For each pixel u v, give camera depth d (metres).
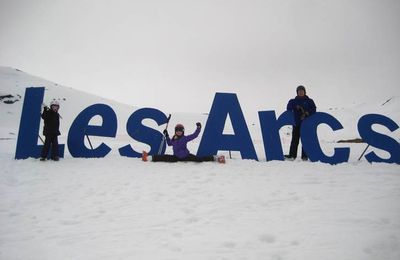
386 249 2.98
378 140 8.30
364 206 4.35
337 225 3.65
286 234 3.45
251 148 9.02
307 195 5.05
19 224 4.02
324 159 8.48
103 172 7.29
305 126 8.68
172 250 3.11
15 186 6.12
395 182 5.73
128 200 5.05
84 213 4.44
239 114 9.11
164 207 4.63
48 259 2.98
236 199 4.97
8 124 46.12
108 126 9.64
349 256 2.87
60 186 6.05
